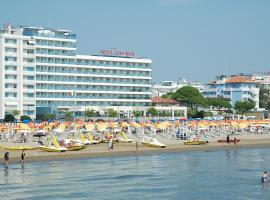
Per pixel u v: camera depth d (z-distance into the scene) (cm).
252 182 8538
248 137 17975
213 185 8275
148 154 12550
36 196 7400
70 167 10106
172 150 13400
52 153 11994
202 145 14650
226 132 19450
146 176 9106
